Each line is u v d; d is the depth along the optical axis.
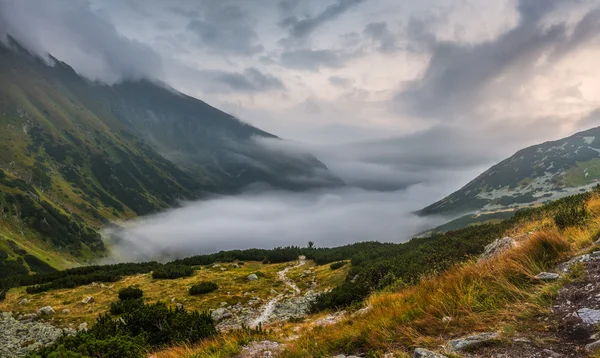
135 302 29.27
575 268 6.43
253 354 8.69
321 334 8.67
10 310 28.92
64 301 31.12
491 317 5.92
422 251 24.53
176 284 36.81
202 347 10.39
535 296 6.05
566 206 15.99
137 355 10.30
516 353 4.68
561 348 4.54
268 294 33.34
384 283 19.94
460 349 5.12
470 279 7.54
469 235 24.34
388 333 6.47
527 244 8.08
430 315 6.62
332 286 33.12
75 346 9.93
